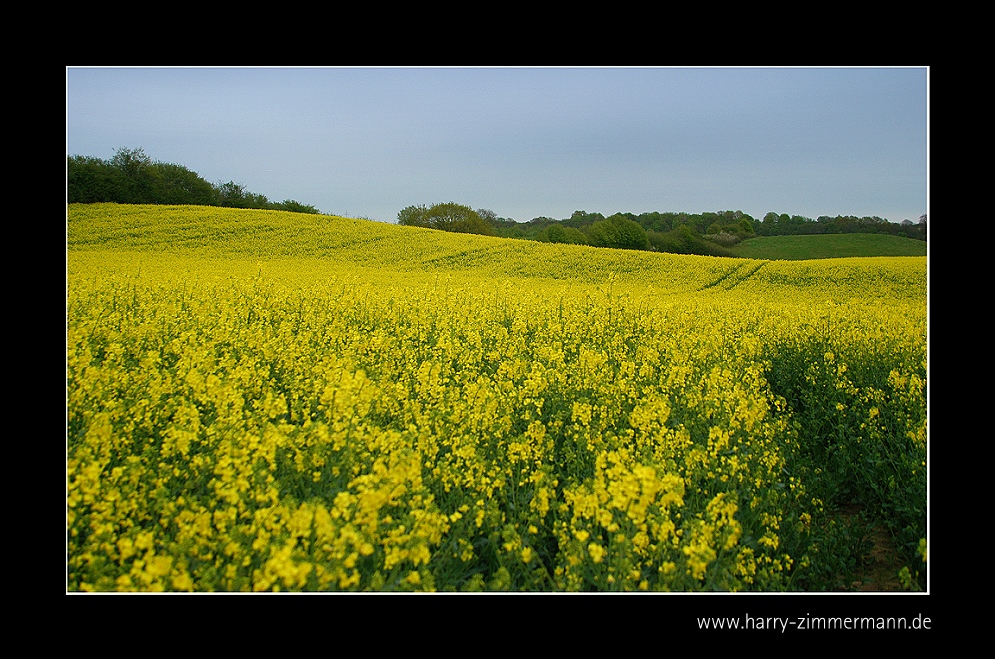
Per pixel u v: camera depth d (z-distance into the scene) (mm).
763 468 5137
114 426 5062
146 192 36094
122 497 3812
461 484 4395
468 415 5230
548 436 5445
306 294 13555
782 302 18047
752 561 4051
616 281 23219
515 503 4293
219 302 11969
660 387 7020
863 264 25328
